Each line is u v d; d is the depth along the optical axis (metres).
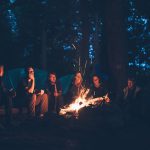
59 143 9.34
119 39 15.13
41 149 8.62
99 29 31.19
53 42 38.78
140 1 24.62
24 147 8.78
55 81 14.33
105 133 10.84
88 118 11.94
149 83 14.02
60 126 11.39
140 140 9.96
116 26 15.12
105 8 15.30
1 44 37.50
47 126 11.52
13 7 31.47
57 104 14.17
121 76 14.99
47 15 32.19
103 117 11.88
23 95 13.47
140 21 26.92
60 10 30.09
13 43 38.31
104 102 12.71
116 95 14.78
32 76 13.19
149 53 28.92
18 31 38.78
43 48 36.62
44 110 13.30
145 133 10.88
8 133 10.41
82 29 26.17
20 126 11.60
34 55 39.47
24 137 9.91
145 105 13.34
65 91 19.67
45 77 19.88
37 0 31.23
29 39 38.94
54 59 40.00
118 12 15.16
